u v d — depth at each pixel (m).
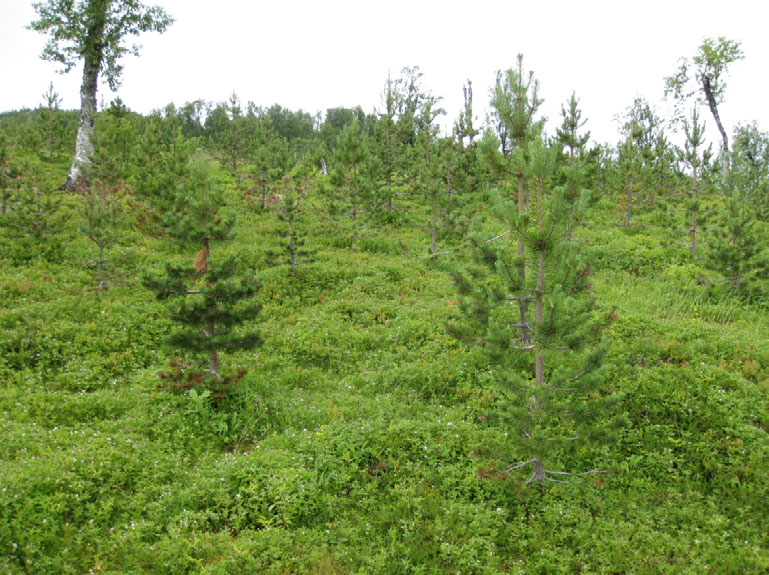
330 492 7.45
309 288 15.88
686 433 8.53
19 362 10.05
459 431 8.80
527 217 6.81
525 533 6.85
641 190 26.45
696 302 15.73
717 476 7.79
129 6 25.97
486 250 7.28
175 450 8.11
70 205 21.09
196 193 9.34
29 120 40.59
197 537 6.35
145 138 26.02
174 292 9.03
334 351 12.02
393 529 6.80
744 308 15.12
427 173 20.34
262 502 7.07
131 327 11.89
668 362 10.77
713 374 9.86
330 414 9.29
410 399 10.05
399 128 29.02
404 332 12.78
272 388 10.18
